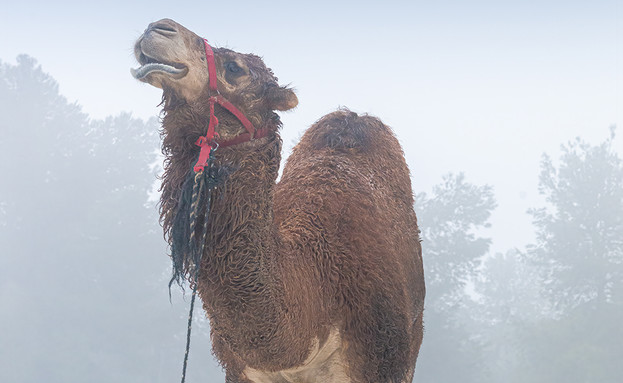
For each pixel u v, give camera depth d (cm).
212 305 416
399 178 599
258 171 425
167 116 419
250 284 412
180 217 401
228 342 427
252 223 416
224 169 410
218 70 426
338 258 489
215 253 409
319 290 471
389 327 488
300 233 492
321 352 473
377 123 627
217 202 410
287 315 432
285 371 473
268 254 424
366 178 559
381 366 481
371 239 508
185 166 415
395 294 503
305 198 522
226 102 421
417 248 588
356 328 480
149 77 412
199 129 416
